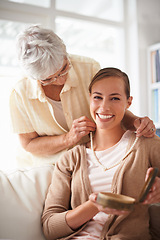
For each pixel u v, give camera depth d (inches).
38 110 55.6
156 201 34.6
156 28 121.6
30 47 45.4
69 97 55.7
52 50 44.8
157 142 41.8
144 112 116.1
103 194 31.9
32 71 46.0
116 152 42.8
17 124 56.4
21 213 43.7
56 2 113.0
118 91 42.2
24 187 47.0
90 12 119.8
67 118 55.6
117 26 119.1
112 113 41.9
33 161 59.5
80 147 45.6
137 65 115.8
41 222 44.5
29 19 104.6
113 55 125.3
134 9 117.3
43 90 54.7
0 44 102.3
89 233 39.6
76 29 118.9
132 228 38.4
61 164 45.9
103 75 43.2
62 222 40.0
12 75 102.5
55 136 54.9
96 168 42.5
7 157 97.3
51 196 44.6
